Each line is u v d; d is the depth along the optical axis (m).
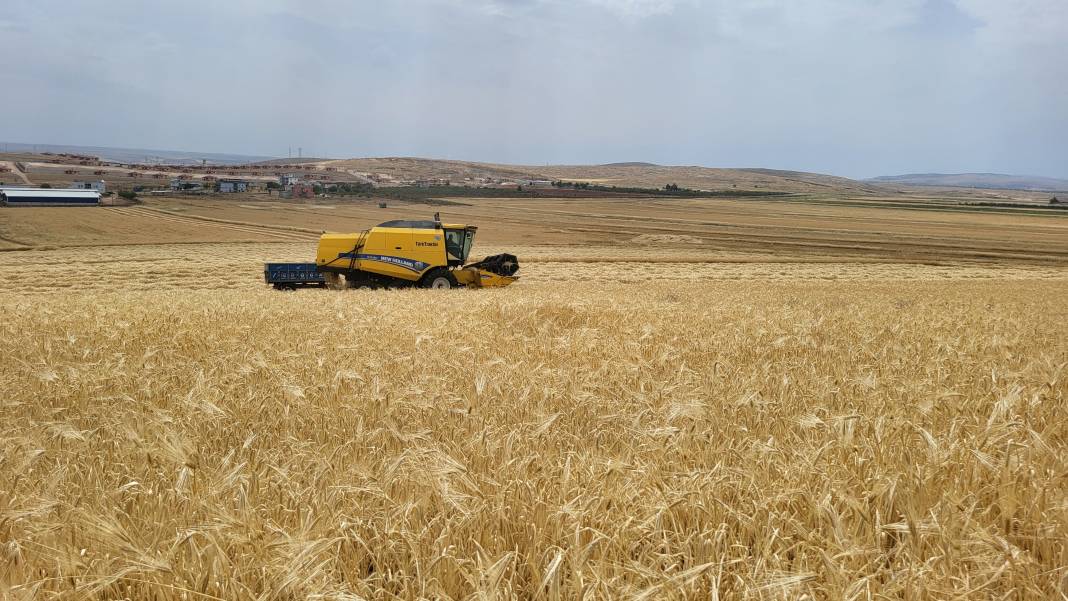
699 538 2.69
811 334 10.32
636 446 4.14
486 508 2.96
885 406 5.14
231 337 9.28
